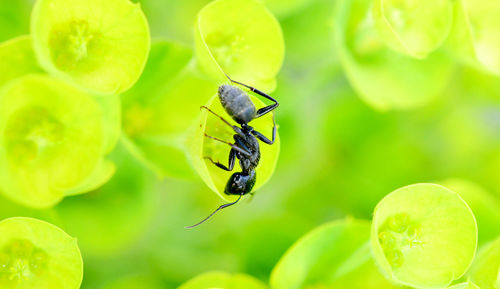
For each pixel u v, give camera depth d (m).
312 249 0.14
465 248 0.14
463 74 0.16
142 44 0.14
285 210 0.15
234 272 0.15
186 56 0.14
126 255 0.15
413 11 0.15
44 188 0.14
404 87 0.15
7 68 0.14
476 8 0.15
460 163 0.16
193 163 0.14
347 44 0.15
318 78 0.15
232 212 0.15
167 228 0.15
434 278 0.14
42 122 0.13
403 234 0.14
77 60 0.14
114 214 0.14
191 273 0.15
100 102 0.14
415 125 0.16
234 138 0.14
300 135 0.15
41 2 0.13
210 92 0.14
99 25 0.14
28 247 0.13
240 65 0.14
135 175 0.14
